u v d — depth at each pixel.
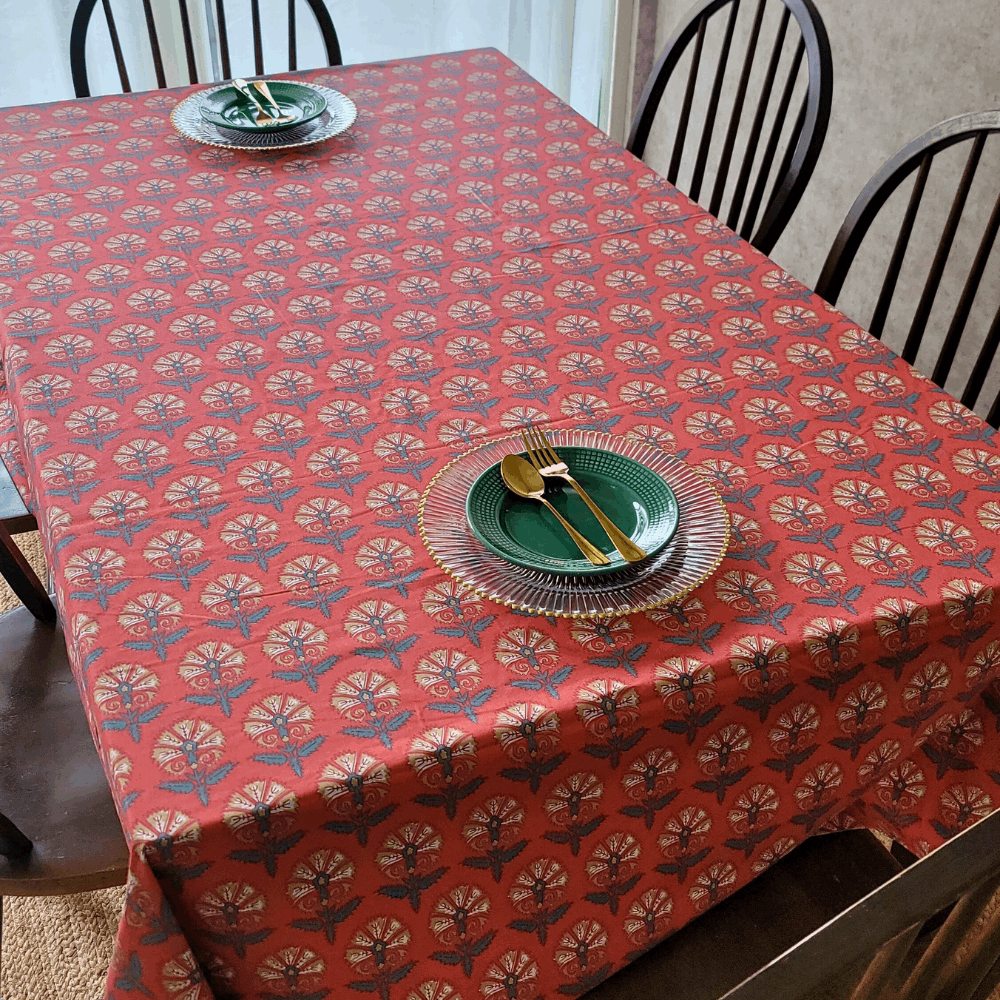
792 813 0.97
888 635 0.90
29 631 1.33
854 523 1.00
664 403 1.16
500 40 2.96
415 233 1.46
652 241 1.46
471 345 1.25
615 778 0.86
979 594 0.92
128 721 0.81
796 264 2.73
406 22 2.86
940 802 1.07
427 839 0.82
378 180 1.58
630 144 1.96
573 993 0.97
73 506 1.00
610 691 0.83
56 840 1.07
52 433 1.10
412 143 1.69
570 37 2.98
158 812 0.74
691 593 0.92
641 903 0.95
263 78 1.85
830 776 0.97
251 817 0.74
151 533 0.98
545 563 0.91
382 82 1.87
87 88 2.04
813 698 0.90
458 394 1.17
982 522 1.00
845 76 2.38
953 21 2.06
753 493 1.04
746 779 0.92
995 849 0.52
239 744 0.79
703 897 0.98
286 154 1.64
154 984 0.78
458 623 0.89
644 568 0.93
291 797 0.75
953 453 1.09
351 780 0.77
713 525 0.98
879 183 1.49
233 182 1.57
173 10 2.64
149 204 1.50
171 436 1.10
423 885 0.84
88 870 1.05
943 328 2.30
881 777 1.01
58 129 1.70
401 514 1.00
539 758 0.82
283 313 1.29
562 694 0.83
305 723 0.81
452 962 0.90
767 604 0.91
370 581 0.93
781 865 1.05
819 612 0.90
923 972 0.58
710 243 1.45
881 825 1.12
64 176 1.57
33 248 1.40
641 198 1.56
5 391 1.54
